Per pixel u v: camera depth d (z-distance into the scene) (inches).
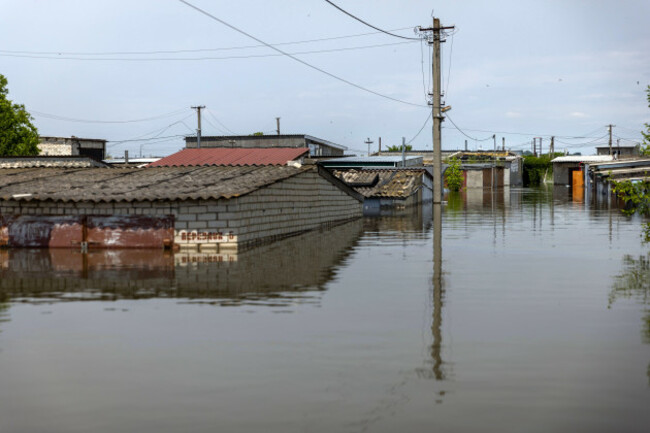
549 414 189.8
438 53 1378.0
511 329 291.6
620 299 366.3
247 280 437.4
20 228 668.7
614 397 203.0
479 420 185.5
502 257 569.0
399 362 240.1
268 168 860.0
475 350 255.8
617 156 2795.3
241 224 655.1
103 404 199.3
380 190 1461.6
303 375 225.1
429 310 335.6
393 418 186.9
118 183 732.0
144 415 190.2
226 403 199.2
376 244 692.7
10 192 682.8
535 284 420.2
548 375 224.4
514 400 200.7
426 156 3097.9
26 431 179.9
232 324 302.0
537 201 1665.8
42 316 322.3
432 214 1258.6
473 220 1056.8
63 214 661.9
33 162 978.7
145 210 650.8
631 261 537.0
